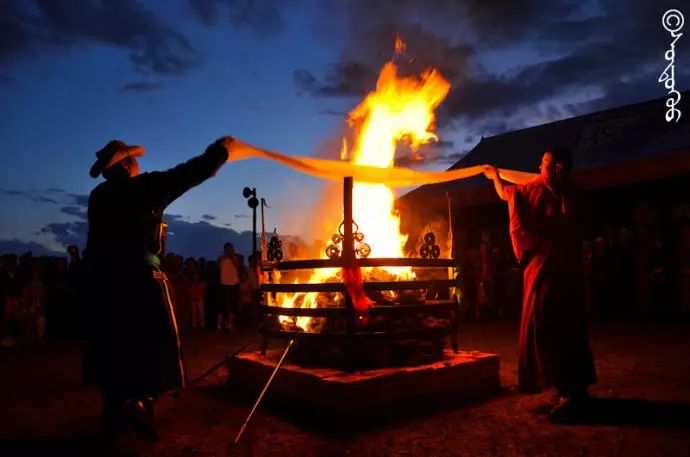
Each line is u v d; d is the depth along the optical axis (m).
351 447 3.07
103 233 2.98
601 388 4.38
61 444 3.26
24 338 8.83
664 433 3.22
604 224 13.56
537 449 2.99
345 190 3.80
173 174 3.00
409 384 3.66
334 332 3.96
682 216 12.46
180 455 3.00
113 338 2.86
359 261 3.79
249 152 3.43
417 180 4.04
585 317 3.68
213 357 6.70
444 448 3.04
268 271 4.45
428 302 4.38
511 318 11.77
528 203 3.79
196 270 12.02
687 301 10.45
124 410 2.92
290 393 3.81
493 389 4.21
